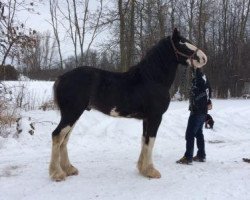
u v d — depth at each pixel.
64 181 3.62
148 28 13.58
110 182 3.62
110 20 11.07
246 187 3.44
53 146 3.62
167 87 3.82
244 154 4.84
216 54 18.08
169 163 4.33
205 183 3.58
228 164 4.29
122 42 10.68
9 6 6.05
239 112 8.21
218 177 3.77
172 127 6.48
